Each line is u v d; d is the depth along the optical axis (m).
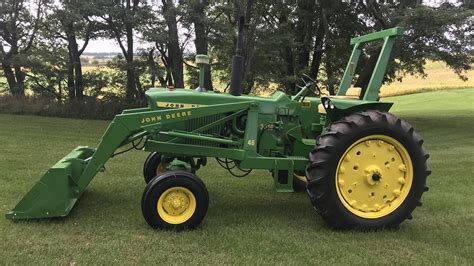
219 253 3.49
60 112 15.23
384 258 3.50
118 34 15.03
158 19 14.42
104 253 3.43
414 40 14.30
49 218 4.18
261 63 15.32
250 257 3.43
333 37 17.39
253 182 5.97
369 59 13.23
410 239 3.96
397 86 40.88
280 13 16.75
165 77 16.36
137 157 7.53
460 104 26.53
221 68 16.39
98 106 15.34
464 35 14.97
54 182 4.08
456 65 16.23
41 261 3.25
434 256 3.56
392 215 4.18
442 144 11.23
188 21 14.34
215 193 5.40
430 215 4.69
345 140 4.04
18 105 15.44
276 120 4.62
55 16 15.13
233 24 15.34
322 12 16.55
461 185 6.12
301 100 4.74
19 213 4.08
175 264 3.27
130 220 4.24
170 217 3.98
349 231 4.10
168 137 4.42
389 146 4.21
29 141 9.12
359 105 4.40
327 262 3.39
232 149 4.37
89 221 4.18
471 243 3.88
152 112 4.24
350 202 4.17
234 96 4.57
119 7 14.14
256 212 4.66
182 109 4.28
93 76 16.97
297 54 17.86
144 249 3.53
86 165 4.50
